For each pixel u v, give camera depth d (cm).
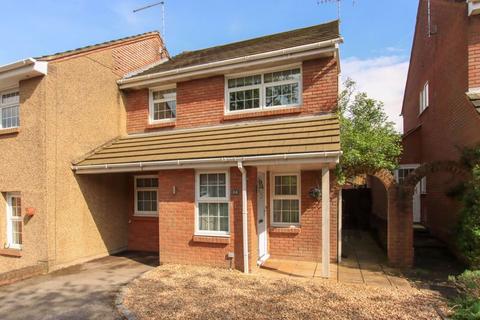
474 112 755
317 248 850
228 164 733
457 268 770
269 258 885
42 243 808
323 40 834
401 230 785
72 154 892
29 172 838
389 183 802
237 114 921
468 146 793
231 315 474
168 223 824
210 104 964
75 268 822
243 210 730
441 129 1084
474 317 434
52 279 716
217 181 788
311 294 566
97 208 955
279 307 503
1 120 948
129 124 1098
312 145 688
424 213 1303
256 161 705
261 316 470
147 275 701
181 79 988
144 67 1230
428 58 1280
